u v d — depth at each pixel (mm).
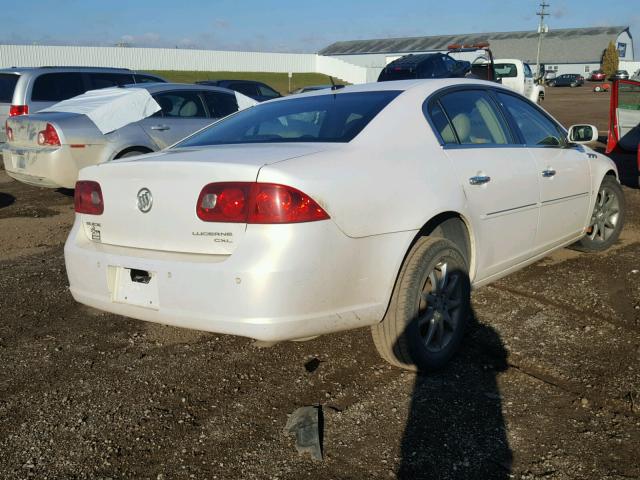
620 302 4559
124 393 3453
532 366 3648
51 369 3752
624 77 10672
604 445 2877
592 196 5191
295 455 2873
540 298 4664
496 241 4020
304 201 2916
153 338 4168
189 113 8789
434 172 3525
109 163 3445
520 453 2840
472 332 4109
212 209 2984
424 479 2682
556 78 56469
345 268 3064
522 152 4332
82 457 2900
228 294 2920
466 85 4238
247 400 3357
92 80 10422
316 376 3594
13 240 6699
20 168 8016
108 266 3316
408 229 3293
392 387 3447
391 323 3355
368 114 3623
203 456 2887
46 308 4715
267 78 56094
